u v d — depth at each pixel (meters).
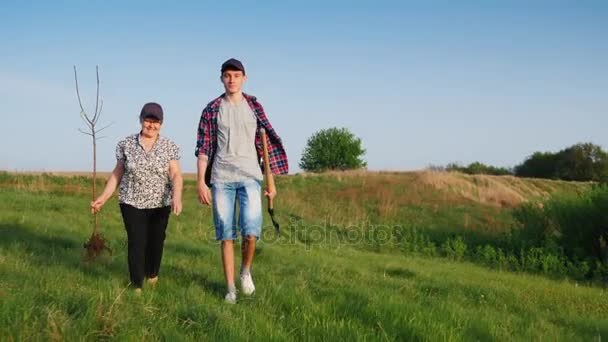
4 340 2.97
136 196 4.91
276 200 23.44
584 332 5.57
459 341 3.84
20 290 4.01
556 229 17.48
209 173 5.11
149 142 4.99
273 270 7.71
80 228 10.73
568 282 13.05
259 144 5.14
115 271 5.88
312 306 4.43
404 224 21.88
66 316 3.41
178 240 11.09
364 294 5.25
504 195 29.23
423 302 5.52
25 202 15.09
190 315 3.91
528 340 4.42
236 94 4.99
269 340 3.46
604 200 15.55
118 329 3.32
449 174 31.56
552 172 82.38
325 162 68.00
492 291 7.70
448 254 16.83
